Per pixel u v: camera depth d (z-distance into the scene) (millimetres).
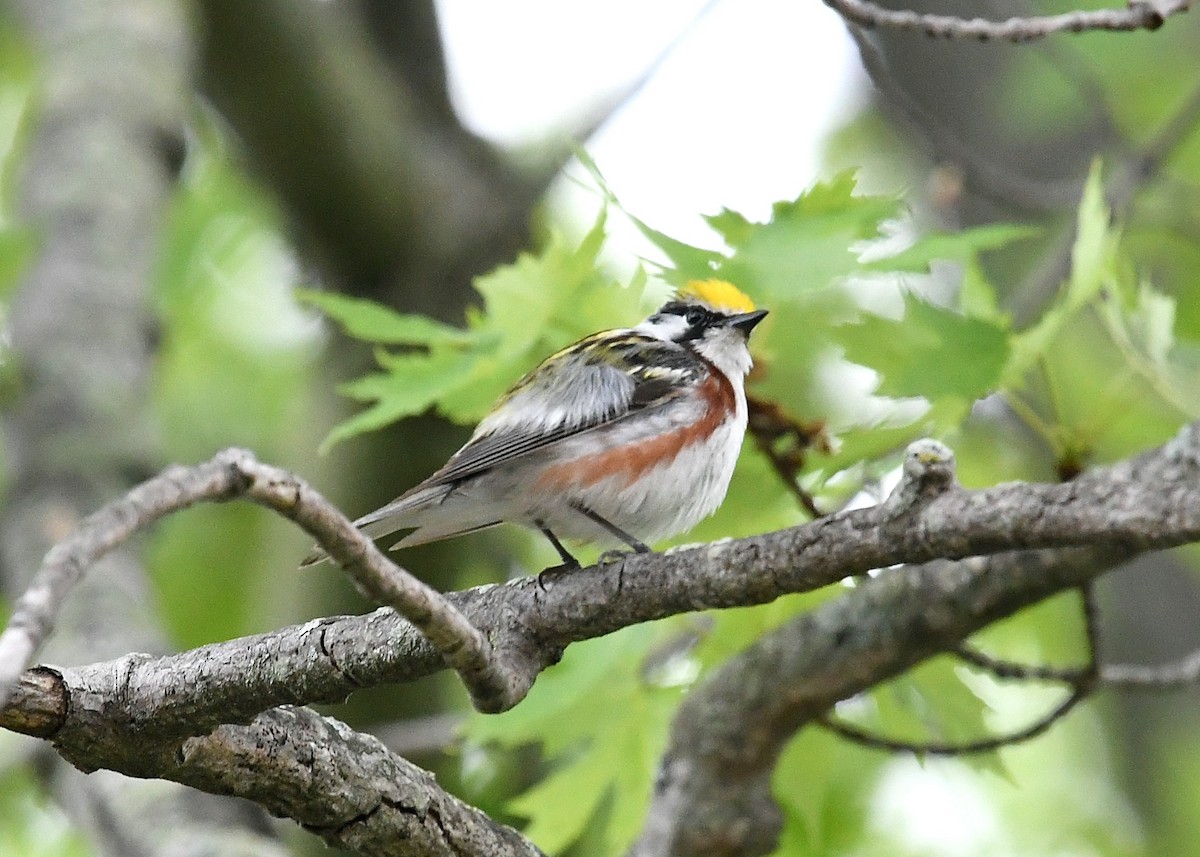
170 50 15766
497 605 7441
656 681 11289
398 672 6883
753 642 10891
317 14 15570
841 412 11164
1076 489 6070
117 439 13359
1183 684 10250
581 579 7285
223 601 17625
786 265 8914
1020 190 14680
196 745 6957
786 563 6629
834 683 10281
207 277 18281
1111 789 17125
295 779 7117
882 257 9047
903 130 18562
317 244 15953
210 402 18078
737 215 9172
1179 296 15008
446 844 7488
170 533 17688
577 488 10438
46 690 6785
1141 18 8438
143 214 14859
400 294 15969
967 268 9430
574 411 10500
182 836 9938
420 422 14977
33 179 14922
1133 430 11414
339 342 15422
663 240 8984
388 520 10297
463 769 14180
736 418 10602
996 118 18328
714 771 10742
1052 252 14469
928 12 18406
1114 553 9062
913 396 8953
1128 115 17734
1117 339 9148
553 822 10891
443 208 15898
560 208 17234
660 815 10820
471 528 10742
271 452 17719
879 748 10633
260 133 15438
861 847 15266
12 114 19172
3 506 13055
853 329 9055
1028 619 16578
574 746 12938
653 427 10477
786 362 10656
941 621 9828
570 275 9297
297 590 14883
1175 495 5895
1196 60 17656
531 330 9328
